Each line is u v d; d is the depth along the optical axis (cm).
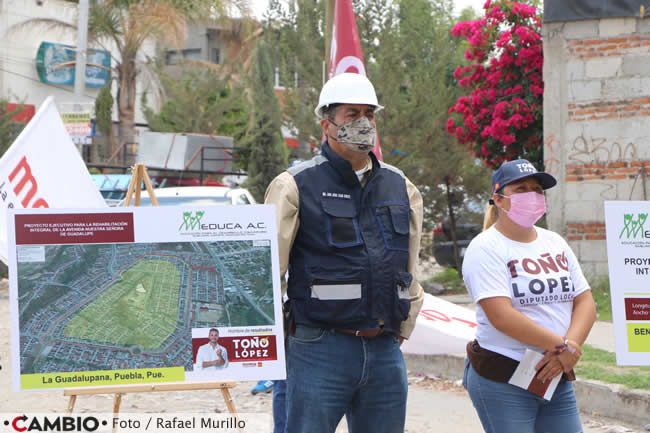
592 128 1231
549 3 1241
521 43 1380
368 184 444
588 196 1234
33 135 657
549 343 428
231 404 436
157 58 2983
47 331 424
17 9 3247
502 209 443
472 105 1440
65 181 674
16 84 3269
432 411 761
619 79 1217
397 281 438
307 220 434
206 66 2970
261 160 2123
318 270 430
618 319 497
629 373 764
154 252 436
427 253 1753
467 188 1686
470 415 746
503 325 430
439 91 1622
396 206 447
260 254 438
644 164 1208
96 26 2917
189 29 3519
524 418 438
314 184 437
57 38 3369
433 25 1670
